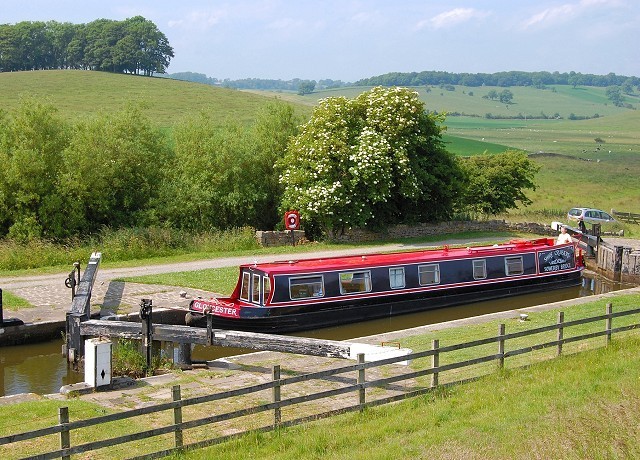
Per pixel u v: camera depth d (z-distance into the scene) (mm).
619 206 64625
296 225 37031
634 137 155125
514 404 13211
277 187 41250
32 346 20766
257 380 15602
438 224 43062
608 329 17734
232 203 38094
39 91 94062
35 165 33125
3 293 24531
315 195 37188
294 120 43156
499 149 110625
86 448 10031
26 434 9609
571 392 13844
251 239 36156
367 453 10820
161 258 32219
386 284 26188
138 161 37469
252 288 23969
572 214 50000
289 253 34438
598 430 11359
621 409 12273
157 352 19078
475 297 28922
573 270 32375
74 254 31016
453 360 17078
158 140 40156
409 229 41625
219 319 22500
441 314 27188
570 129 180500
